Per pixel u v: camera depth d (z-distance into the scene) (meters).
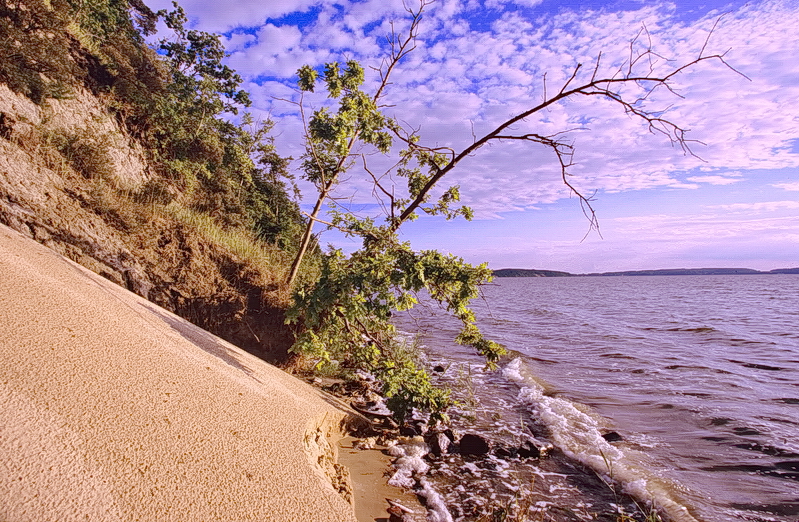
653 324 23.91
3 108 6.67
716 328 21.67
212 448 2.87
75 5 10.78
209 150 13.12
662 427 7.04
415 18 7.89
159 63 14.18
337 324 6.39
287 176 14.45
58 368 2.79
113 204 7.15
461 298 5.98
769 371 11.96
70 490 1.97
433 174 8.05
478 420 6.95
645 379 10.46
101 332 3.57
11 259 3.93
